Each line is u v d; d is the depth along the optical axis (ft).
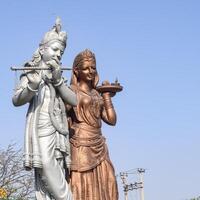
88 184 57.21
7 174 127.44
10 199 119.55
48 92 55.88
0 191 118.42
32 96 54.49
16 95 53.93
